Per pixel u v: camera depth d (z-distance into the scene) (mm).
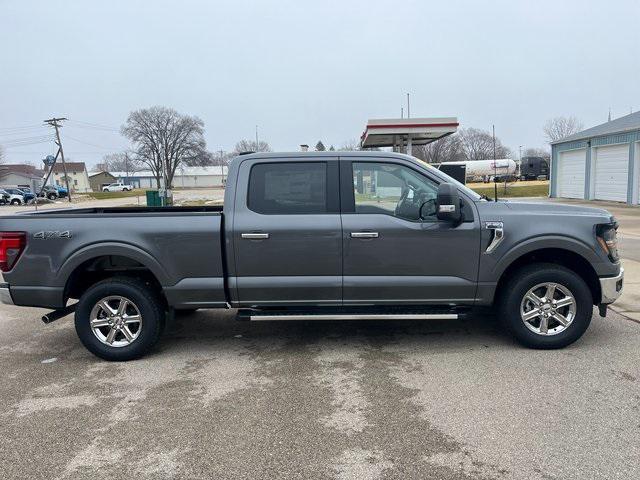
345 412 3785
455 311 4910
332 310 4961
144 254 4848
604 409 3705
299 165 4918
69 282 4957
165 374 4660
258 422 3670
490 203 4938
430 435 3414
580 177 25734
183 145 83625
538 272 4824
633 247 10859
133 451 3322
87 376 4664
